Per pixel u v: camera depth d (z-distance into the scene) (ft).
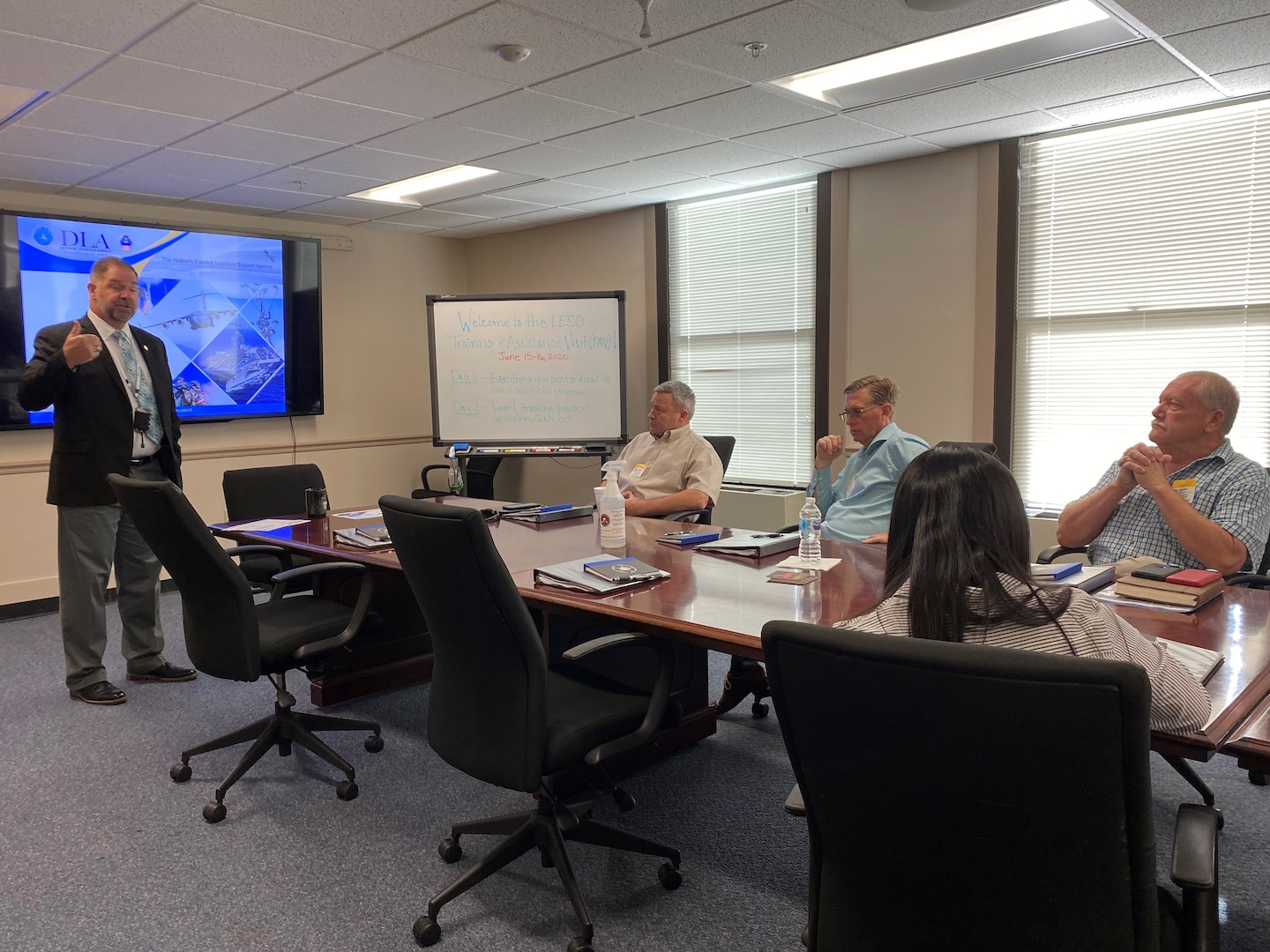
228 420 17.46
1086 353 13.00
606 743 5.93
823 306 15.48
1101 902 3.09
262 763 8.89
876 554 8.09
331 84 10.15
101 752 9.20
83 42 8.80
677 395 12.41
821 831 3.71
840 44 9.24
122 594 11.15
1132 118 12.11
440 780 8.50
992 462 3.78
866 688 3.18
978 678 2.93
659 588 6.79
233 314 17.13
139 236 15.90
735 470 17.49
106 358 10.43
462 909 6.30
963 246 13.74
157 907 6.36
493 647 5.59
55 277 15.05
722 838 7.27
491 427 18.26
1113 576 6.73
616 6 8.23
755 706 9.95
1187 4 8.28
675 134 12.53
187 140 12.31
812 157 14.05
